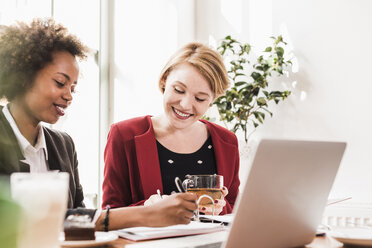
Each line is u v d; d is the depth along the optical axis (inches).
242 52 139.9
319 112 130.3
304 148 35.9
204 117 141.6
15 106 55.6
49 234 28.5
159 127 78.0
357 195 121.9
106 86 149.6
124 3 152.5
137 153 72.8
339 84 127.3
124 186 73.1
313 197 39.0
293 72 135.9
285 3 139.4
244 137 145.8
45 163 61.2
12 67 53.2
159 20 156.8
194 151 77.5
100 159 146.7
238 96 135.0
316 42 132.2
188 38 160.6
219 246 39.3
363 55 123.8
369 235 45.1
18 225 26.3
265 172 33.7
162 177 73.5
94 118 145.6
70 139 70.0
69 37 57.0
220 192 57.5
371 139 121.0
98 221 45.3
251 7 148.0
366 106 122.4
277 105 138.6
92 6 145.3
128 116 151.1
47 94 54.2
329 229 53.0
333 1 129.6
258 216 34.9
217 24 157.1
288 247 40.1
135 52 153.4
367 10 123.8
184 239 43.1
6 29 54.7
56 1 132.1
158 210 46.0
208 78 71.9
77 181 70.1
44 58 53.9
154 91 155.0
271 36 142.2
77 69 57.0
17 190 27.8
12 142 54.1
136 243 40.4
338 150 39.1
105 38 149.7
